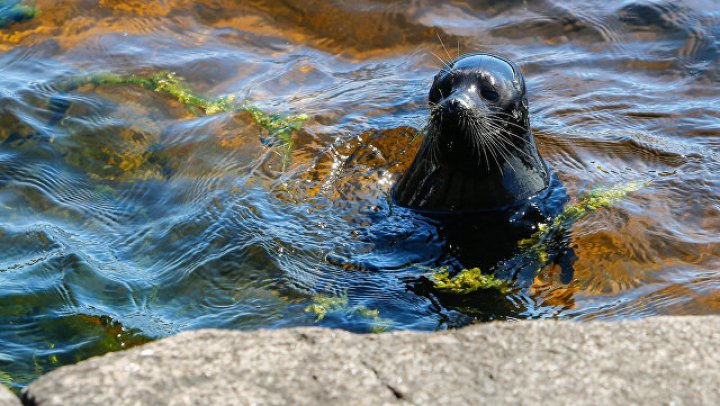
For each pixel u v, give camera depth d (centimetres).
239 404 665
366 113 1614
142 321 1108
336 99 1675
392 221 1274
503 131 1260
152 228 1305
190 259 1220
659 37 1855
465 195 1276
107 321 1109
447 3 1995
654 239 1223
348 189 1362
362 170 1416
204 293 1154
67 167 1468
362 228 1262
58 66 1786
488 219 1269
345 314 1091
